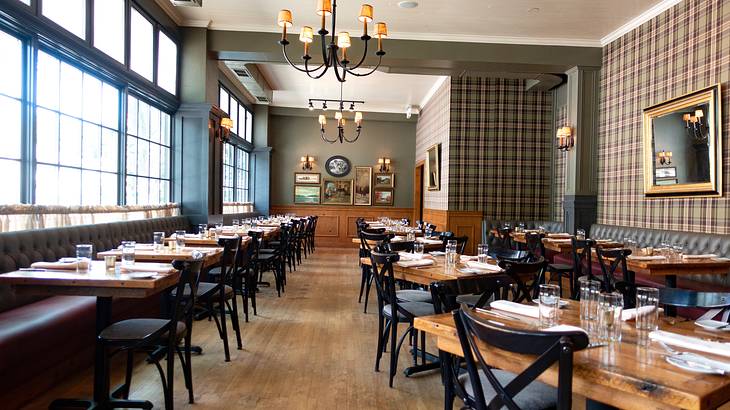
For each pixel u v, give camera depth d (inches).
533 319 72.0
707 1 208.8
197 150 284.2
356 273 318.3
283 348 152.3
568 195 301.4
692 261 161.9
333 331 173.3
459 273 121.3
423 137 485.4
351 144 522.9
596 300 69.7
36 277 98.8
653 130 239.0
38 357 110.3
